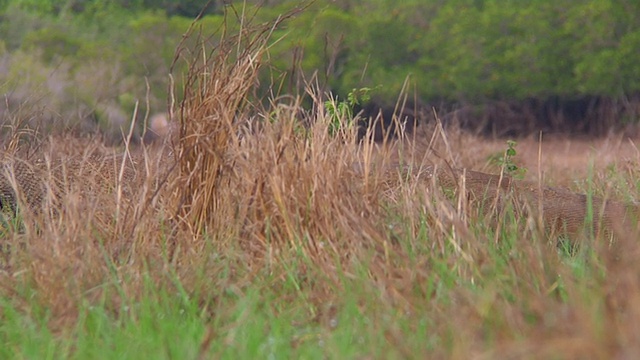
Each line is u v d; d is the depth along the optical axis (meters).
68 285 8.45
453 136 22.75
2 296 8.66
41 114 14.80
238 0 20.75
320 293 8.50
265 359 7.14
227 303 8.46
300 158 9.77
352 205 9.57
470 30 48.72
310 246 9.23
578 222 11.09
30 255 9.00
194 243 9.62
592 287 7.38
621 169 16.47
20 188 10.60
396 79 45.50
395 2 48.66
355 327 7.53
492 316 7.11
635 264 7.04
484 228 9.65
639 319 6.18
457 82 47.91
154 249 9.40
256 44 10.77
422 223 9.30
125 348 7.36
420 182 10.60
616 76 47.09
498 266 8.28
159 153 10.30
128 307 8.12
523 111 48.94
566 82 48.00
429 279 8.02
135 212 9.59
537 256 8.30
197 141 10.03
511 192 10.80
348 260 8.89
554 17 49.25
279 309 8.22
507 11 48.91
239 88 10.08
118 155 12.02
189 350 7.17
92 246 8.98
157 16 41.06
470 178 11.88
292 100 10.58
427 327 7.38
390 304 7.76
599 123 47.12
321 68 38.88
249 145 10.03
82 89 26.14
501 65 48.44
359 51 45.91
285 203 9.51
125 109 27.33
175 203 10.10
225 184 10.02
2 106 17.88
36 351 7.44
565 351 6.25
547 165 23.45
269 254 9.02
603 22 48.16
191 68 10.20
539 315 7.00
